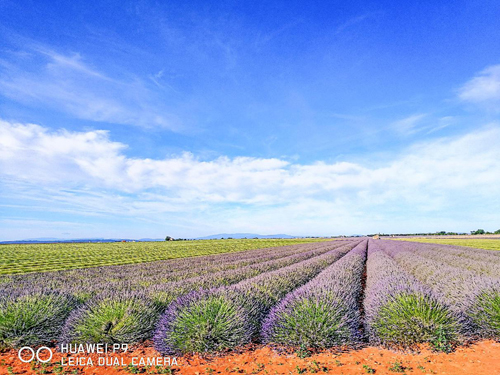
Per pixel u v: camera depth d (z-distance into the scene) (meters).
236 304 6.09
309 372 4.31
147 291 8.27
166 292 8.17
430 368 4.23
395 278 8.74
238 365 4.73
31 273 20.39
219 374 4.43
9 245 61.09
